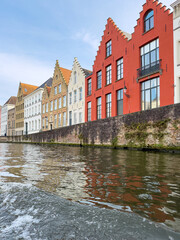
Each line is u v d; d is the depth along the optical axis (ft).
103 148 41.98
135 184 8.67
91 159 19.40
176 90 38.93
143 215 5.14
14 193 6.68
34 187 7.63
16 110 177.68
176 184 8.63
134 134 34.47
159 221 4.77
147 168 13.16
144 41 47.65
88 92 76.74
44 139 80.48
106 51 64.85
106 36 64.28
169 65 40.70
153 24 45.73
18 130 170.09
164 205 5.96
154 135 30.30
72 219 4.47
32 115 141.79
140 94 48.91
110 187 8.16
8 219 4.51
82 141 52.60
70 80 91.50
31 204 5.52
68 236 3.69
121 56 56.13
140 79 48.29
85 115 76.84
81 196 6.86
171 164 15.10
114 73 59.21
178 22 39.24
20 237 3.68
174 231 4.13
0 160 19.13
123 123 37.40
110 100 61.82
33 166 14.60
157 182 9.03
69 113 91.97
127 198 6.66
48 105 116.57
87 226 4.10
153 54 45.44
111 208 5.63
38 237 3.67
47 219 4.47
